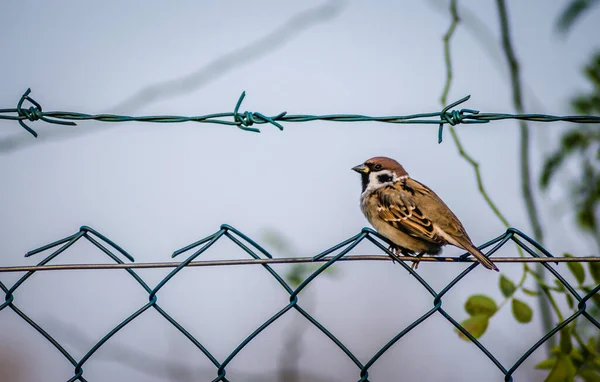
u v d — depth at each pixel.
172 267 6.97
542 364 7.77
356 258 7.26
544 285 8.12
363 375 6.94
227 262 7.03
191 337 6.91
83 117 7.83
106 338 6.85
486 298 8.15
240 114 7.86
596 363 7.80
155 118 7.77
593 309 8.41
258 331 6.93
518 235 7.36
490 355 7.05
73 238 6.88
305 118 7.90
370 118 7.88
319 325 6.97
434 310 7.14
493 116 7.88
